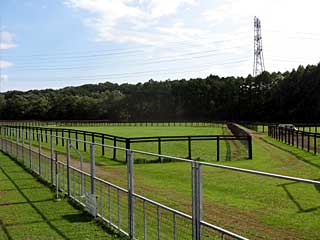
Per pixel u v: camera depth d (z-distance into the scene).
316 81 81.94
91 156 9.18
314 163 17.66
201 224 5.40
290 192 5.51
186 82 116.56
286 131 30.19
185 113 111.56
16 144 21.20
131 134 39.81
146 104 111.06
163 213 8.48
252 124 59.06
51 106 100.62
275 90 92.62
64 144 26.89
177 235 6.88
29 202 10.52
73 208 9.82
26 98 106.00
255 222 6.06
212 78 124.06
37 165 15.66
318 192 5.44
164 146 26.39
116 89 145.62
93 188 9.15
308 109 81.56
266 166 17.09
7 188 12.55
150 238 7.00
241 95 102.56
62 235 7.63
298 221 5.07
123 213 8.80
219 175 9.28
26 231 7.93
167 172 13.77
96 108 102.25
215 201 7.69
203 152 22.98
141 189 11.05
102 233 7.71
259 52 97.56
